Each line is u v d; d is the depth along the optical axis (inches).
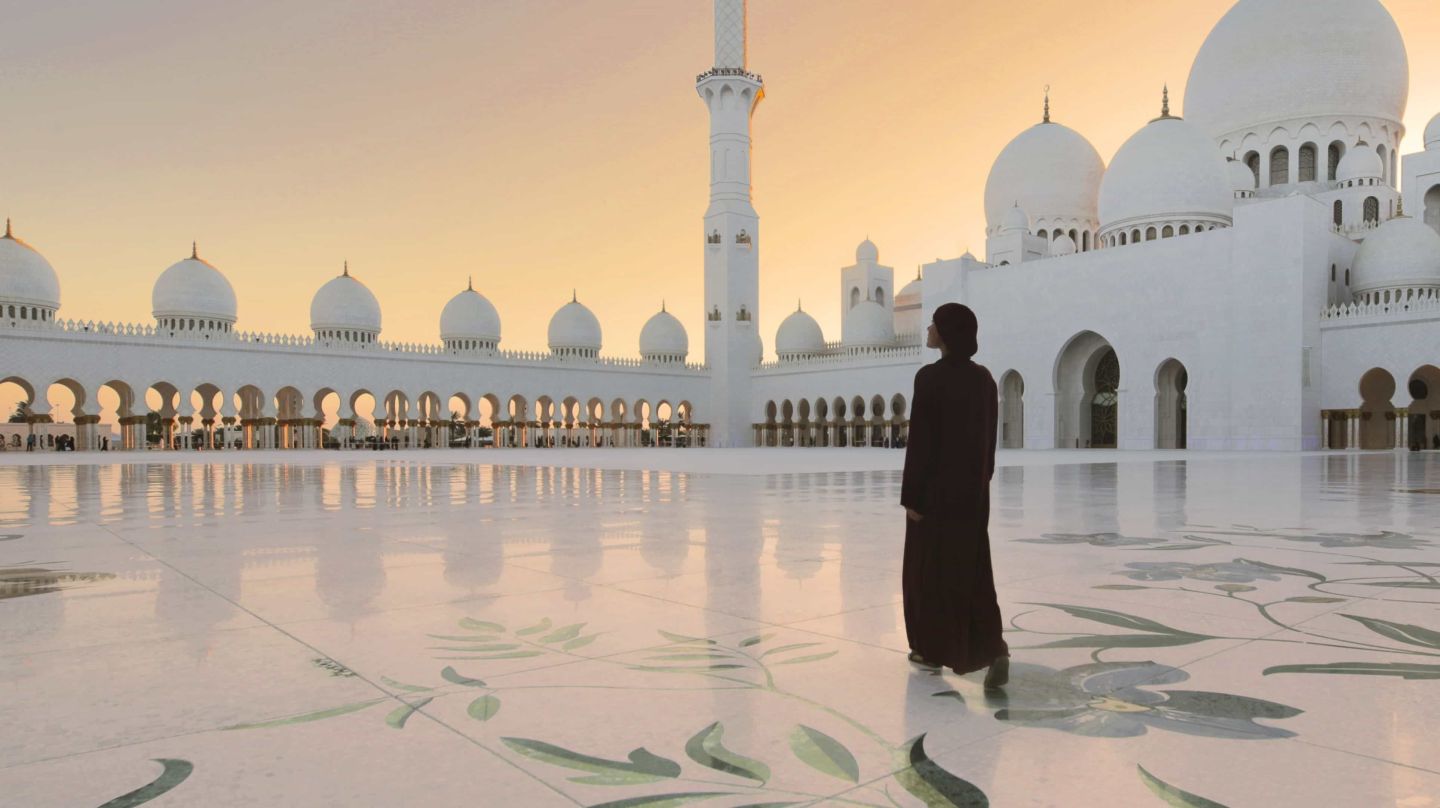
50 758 117.5
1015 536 361.4
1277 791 105.4
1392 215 2111.2
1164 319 2137.1
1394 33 2283.5
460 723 132.5
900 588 245.6
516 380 3026.6
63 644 182.1
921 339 2854.3
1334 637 185.6
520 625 200.2
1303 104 2271.2
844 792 106.5
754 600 229.0
